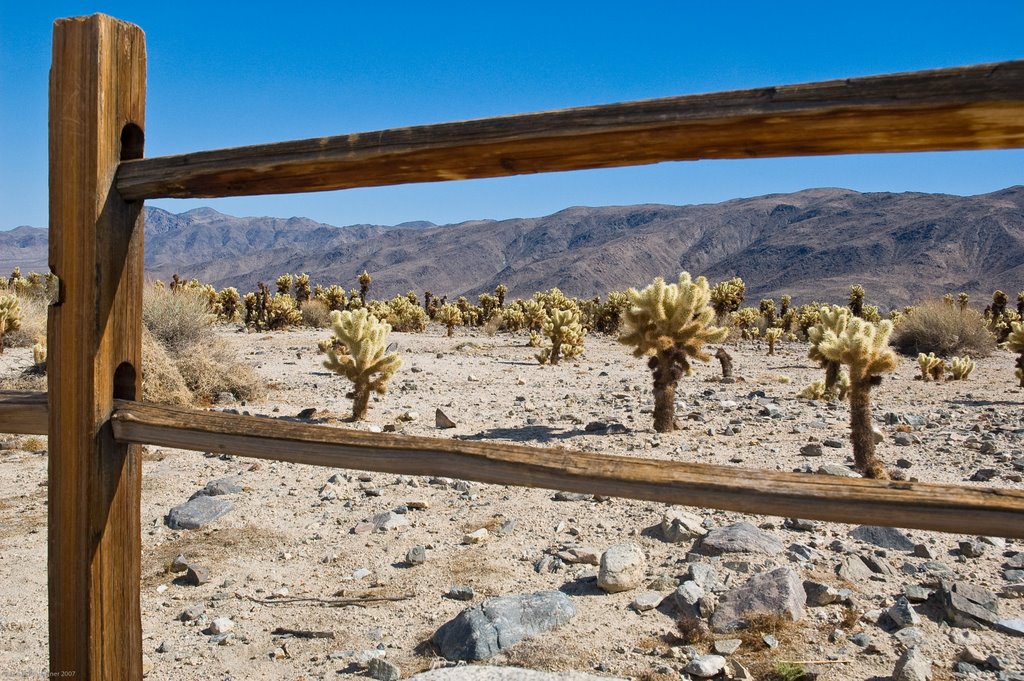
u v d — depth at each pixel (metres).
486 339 27.95
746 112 1.40
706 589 4.27
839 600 4.07
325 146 1.78
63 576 2.03
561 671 3.30
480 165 1.72
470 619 3.76
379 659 3.50
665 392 9.01
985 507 1.31
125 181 2.01
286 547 5.32
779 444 8.27
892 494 1.38
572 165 1.66
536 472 1.62
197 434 1.94
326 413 10.60
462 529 5.59
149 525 5.80
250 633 4.00
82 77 1.99
